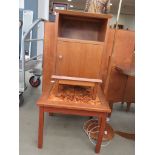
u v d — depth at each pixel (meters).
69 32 1.78
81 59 1.50
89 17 1.52
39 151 1.57
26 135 1.77
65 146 1.68
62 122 2.10
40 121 1.51
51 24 2.04
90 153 1.62
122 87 2.26
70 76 1.53
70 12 1.41
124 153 1.66
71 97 1.60
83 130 1.96
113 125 2.16
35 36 3.65
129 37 2.10
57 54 1.48
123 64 2.19
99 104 1.51
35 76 3.15
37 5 3.95
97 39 1.78
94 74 1.54
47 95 1.60
